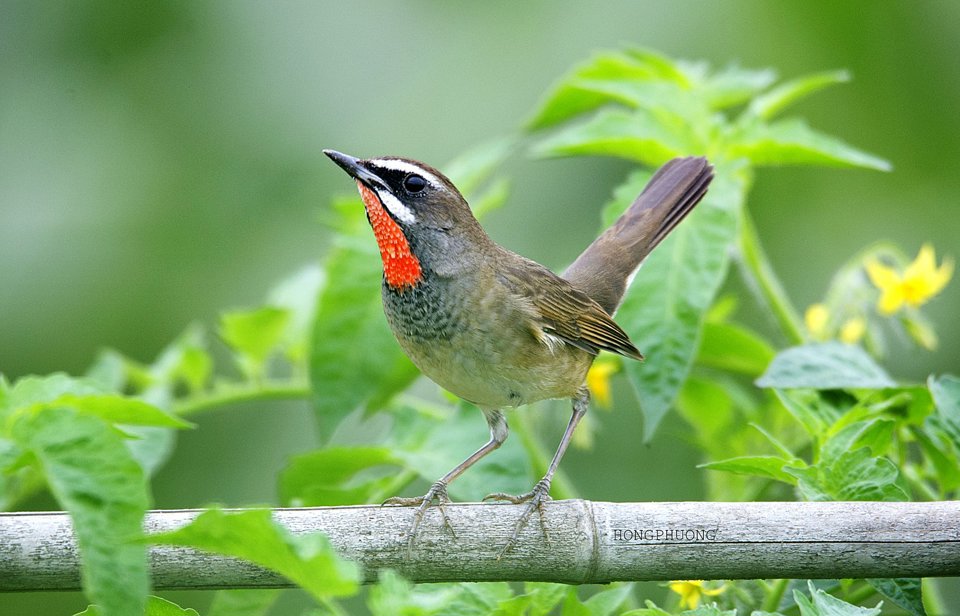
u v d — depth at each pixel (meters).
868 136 15.56
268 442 14.47
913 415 8.97
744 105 15.94
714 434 10.86
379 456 9.76
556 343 9.84
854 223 15.23
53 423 6.11
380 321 10.35
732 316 14.96
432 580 7.37
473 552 7.30
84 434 6.10
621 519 7.31
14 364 14.89
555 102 11.35
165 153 15.56
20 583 6.93
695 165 10.33
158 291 15.12
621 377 14.25
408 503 8.90
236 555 5.87
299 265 14.98
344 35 15.69
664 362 9.40
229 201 15.38
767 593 8.27
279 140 15.49
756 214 15.38
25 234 15.21
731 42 15.18
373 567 7.30
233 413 14.66
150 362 14.95
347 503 9.37
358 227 10.75
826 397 9.53
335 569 5.56
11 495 9.47
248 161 15.48
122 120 15.64
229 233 15.30
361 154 15.25
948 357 14.04
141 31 15.83
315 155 15.39
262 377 11.39
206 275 15.14
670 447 14.01
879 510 7.21
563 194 14.62
